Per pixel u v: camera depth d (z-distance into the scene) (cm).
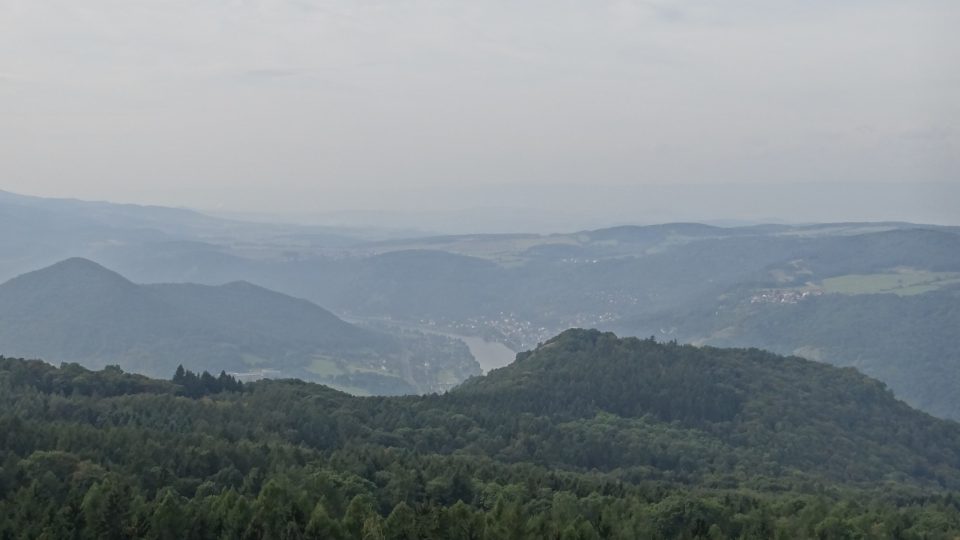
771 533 11781
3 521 9762
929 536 12019
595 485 13750
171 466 12219
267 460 13075
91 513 9956
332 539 9962
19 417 13300
